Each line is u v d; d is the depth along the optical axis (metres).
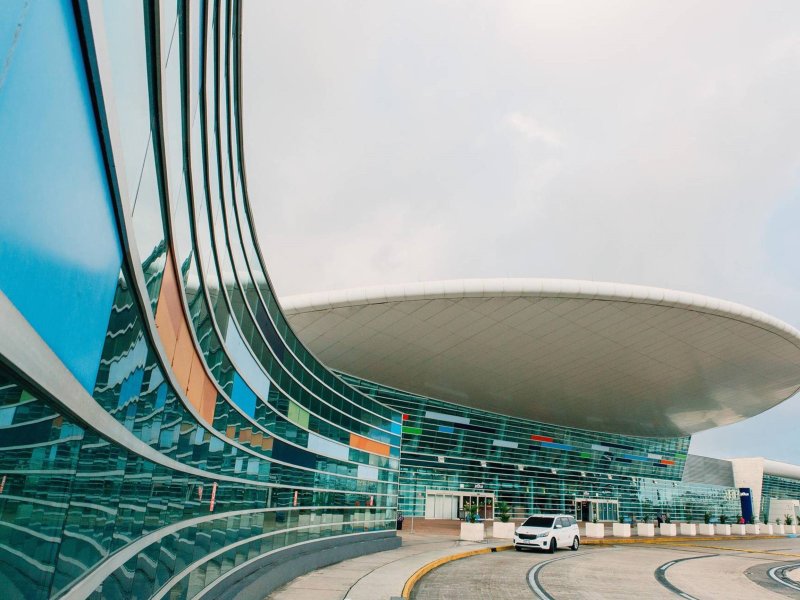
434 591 12.97
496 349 35.47
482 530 28.52
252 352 11.01
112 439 3.92
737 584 17.27
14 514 2.30
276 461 12.91
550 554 24.14
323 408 17.23
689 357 38.31
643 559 23.88
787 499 82.38
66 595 3.13
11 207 1.88
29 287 2.10
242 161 9.86
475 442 47.94
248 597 9.52
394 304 30.67
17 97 1.82
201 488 7.76
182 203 5.51
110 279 3.41
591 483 57.94
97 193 2.93
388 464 23.77
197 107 5.80
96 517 3.75
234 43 7.74
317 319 32.03
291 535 14.02
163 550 6.06
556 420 54.22
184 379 6.43
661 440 68.38
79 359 2.91
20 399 2.21
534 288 29.81
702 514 70.12
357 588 11.95
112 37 2.92
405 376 39.62
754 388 47.66
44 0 1.96
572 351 36.25
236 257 9.59
